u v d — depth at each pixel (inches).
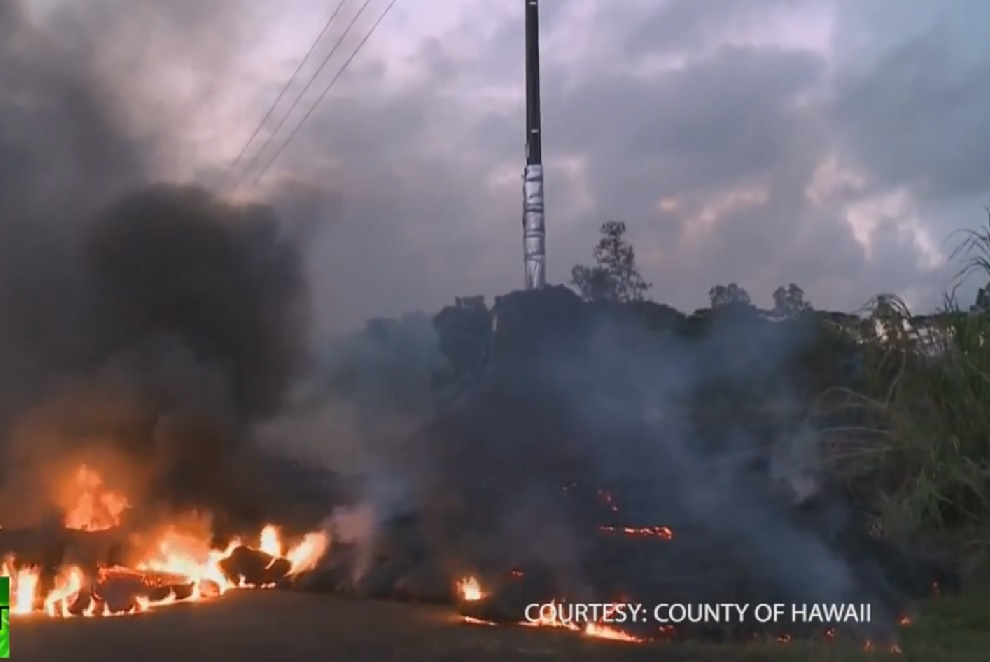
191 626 431.2
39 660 374.3
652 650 357.7
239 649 383.6
